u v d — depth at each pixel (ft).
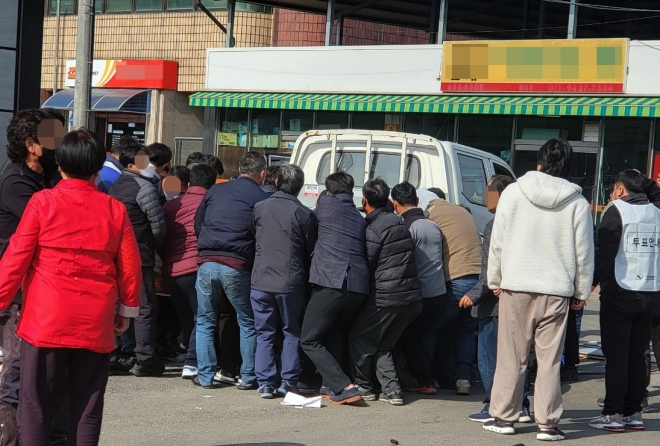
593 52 57.11
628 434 21.36
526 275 19.92
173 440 19.15
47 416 14.34
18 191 15.87
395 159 32.42
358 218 23.71
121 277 14.82
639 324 21.72
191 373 25.72
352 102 65.10
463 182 33.35
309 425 21.06
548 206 19.83
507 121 62.54
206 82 74.18
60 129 16.08
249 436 19.77
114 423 20.39
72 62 90.22
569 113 56.59
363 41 84.48
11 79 31.42
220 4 82.69
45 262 14.12
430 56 63.52
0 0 30.99
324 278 22.98
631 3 71.72
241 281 24.09
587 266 19.99
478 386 27.43
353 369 24.56
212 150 74.02
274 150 71.72
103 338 14.44
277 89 70.69
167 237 25.76
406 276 23.65
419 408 23.61
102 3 88.58
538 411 20.24
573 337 28.19
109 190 25.02
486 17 79.71
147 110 84.94
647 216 21.50
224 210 24.18
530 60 59.26
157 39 85.71
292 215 23.35
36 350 14.11
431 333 25.67
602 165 59.26
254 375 24.63
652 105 54.03
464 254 25.57
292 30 81.20
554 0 61.26
